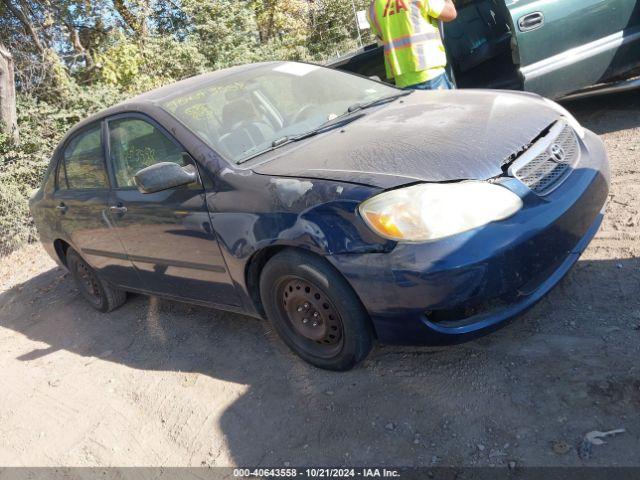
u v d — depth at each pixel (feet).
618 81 17.99
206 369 11.43
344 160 9.27
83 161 14.05
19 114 28.48
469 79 21.42
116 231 12.75
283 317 10.06
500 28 20.27
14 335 16.66
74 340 14.93
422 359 9.56
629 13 16.99
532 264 8.23
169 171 10.01
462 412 8.23
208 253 10.55
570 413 7.64
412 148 9.09
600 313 9.39
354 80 13.58
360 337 9.00
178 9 44.70
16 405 12.46
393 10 16.24
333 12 55.52
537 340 9.18
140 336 13.83
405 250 7.95
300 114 11.94
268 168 9.85
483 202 8.14
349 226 8.36
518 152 9.04
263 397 9.97
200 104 11.64
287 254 9.18
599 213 10.06
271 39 53.01
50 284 19.86
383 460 7.88
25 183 26.63
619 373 8.02
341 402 9.20
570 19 16.78
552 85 17.24
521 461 7.18
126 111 12.50
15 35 36.37
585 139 10.72
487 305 8.39
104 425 10.75
